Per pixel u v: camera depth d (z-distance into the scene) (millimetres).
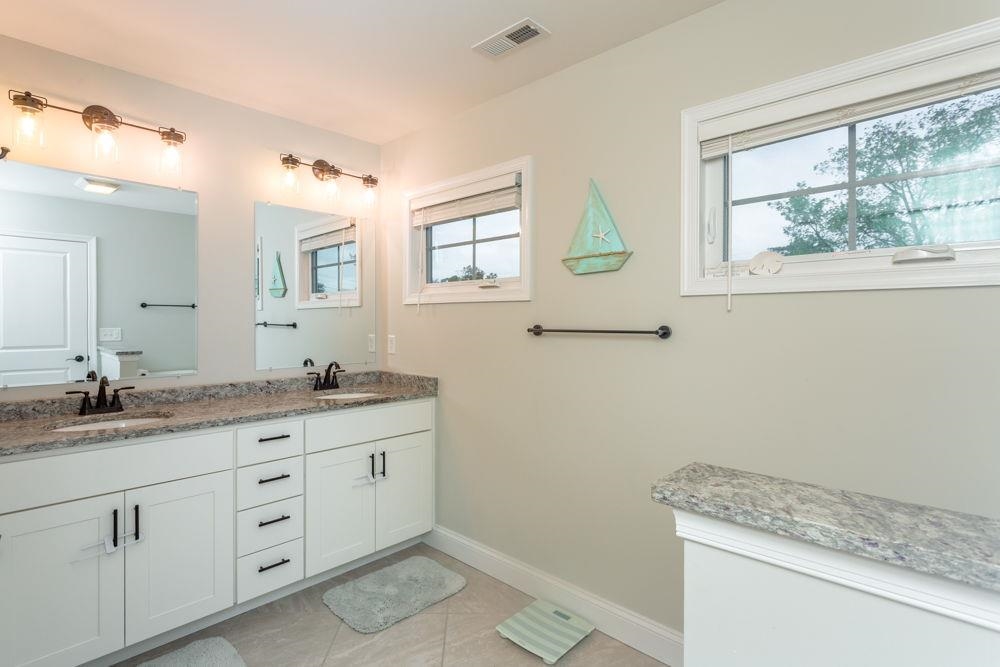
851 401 1479
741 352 1688
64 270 2066
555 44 1987
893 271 1403
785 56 1591
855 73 1467
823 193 1585
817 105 1536
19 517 1527
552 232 2227
